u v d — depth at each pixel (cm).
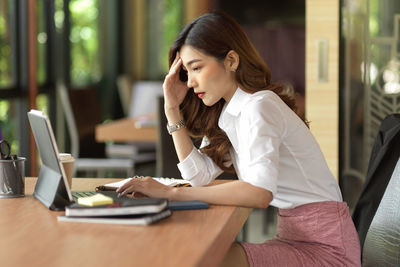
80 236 146
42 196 186
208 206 176
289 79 722
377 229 205
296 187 193
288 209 196
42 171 193
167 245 138
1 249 137
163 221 161
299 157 192
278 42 723
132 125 432
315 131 380
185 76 218
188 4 739
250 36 731
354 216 216
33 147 511
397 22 375
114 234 148
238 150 206
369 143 380
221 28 191
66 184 176
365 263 208
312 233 192
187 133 219
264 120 183
